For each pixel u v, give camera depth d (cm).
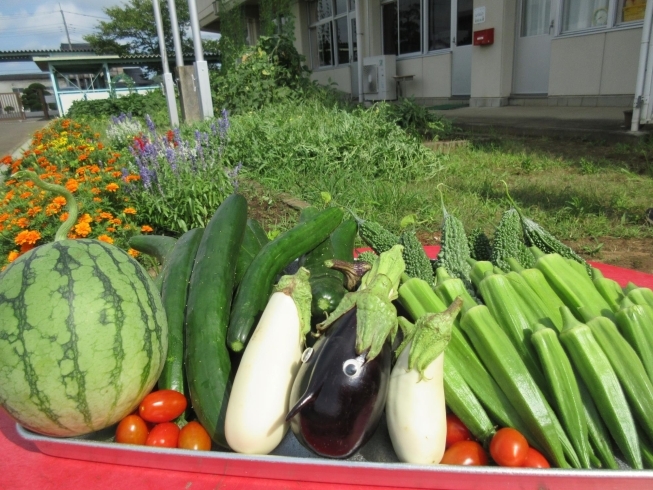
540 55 1180
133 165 624
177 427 174
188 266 233
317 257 258
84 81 4091
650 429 156
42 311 152
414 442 146
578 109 1067
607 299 198
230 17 1856
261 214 593
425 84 1520
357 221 286
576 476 138
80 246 169
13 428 191
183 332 203
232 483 155
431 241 490
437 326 147
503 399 170
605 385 161
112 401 162
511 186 644
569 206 549
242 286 210
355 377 149
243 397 155
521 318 184
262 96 1258
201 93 1142
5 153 1551
